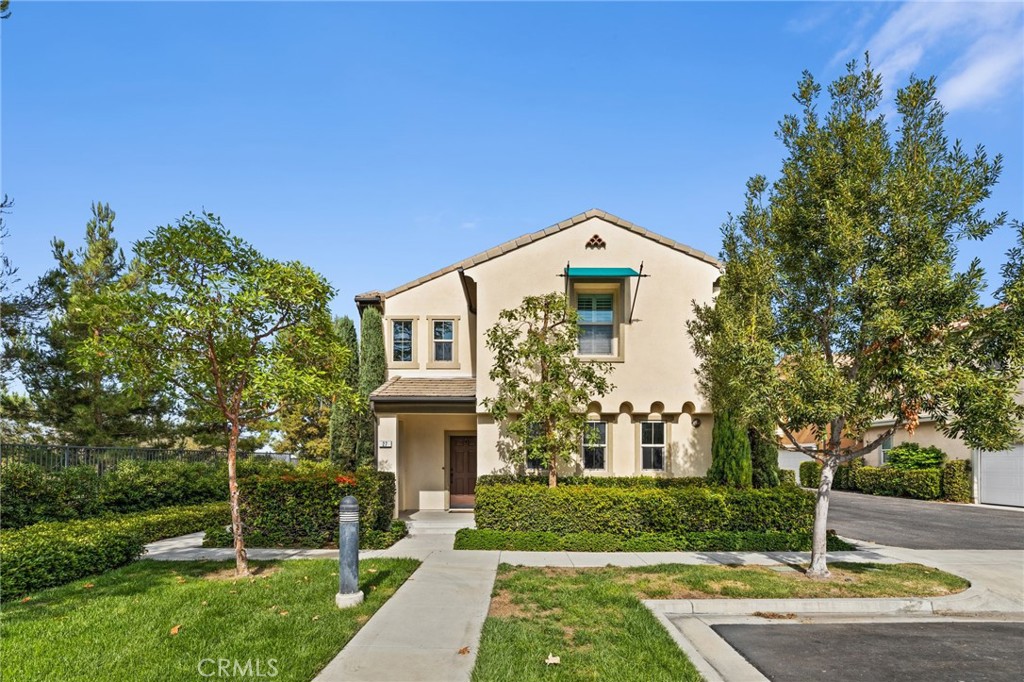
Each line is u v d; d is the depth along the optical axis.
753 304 9.35
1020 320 7.37
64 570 7.99
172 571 8.78
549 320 13.87
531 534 11.41
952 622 7.26
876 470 24.70
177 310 7.63
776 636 6.61
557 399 12.99
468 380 16.59
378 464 14.79
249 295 7.79
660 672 5.23
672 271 14.58
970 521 15.95
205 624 6.26
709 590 8.01
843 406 7.80
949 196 8.05
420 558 10.04
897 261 8.09
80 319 8.02
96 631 6.02
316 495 11.45
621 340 14.38
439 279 17.72
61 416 16.38
